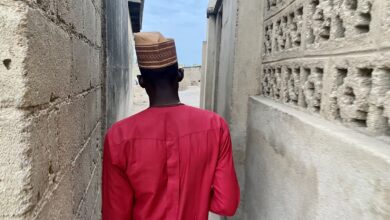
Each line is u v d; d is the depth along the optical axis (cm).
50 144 108
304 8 193
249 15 318
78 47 163
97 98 249
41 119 98
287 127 184
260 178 248
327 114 156
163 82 148
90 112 209
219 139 148
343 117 142
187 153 141
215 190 151
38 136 95
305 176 153
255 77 322
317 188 138
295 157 168
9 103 83
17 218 85
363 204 103
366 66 124
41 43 97
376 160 97
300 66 196
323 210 131
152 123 142
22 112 84
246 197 302
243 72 322
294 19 215
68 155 137
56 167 117
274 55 265
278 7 259
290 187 175
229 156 153
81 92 172
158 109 146
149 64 145
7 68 83
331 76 152
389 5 111
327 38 170
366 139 115
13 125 84
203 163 145
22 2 83
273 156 214
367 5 124
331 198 125
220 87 500
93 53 225
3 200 84
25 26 84
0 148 83
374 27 120
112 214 144
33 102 89
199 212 148
